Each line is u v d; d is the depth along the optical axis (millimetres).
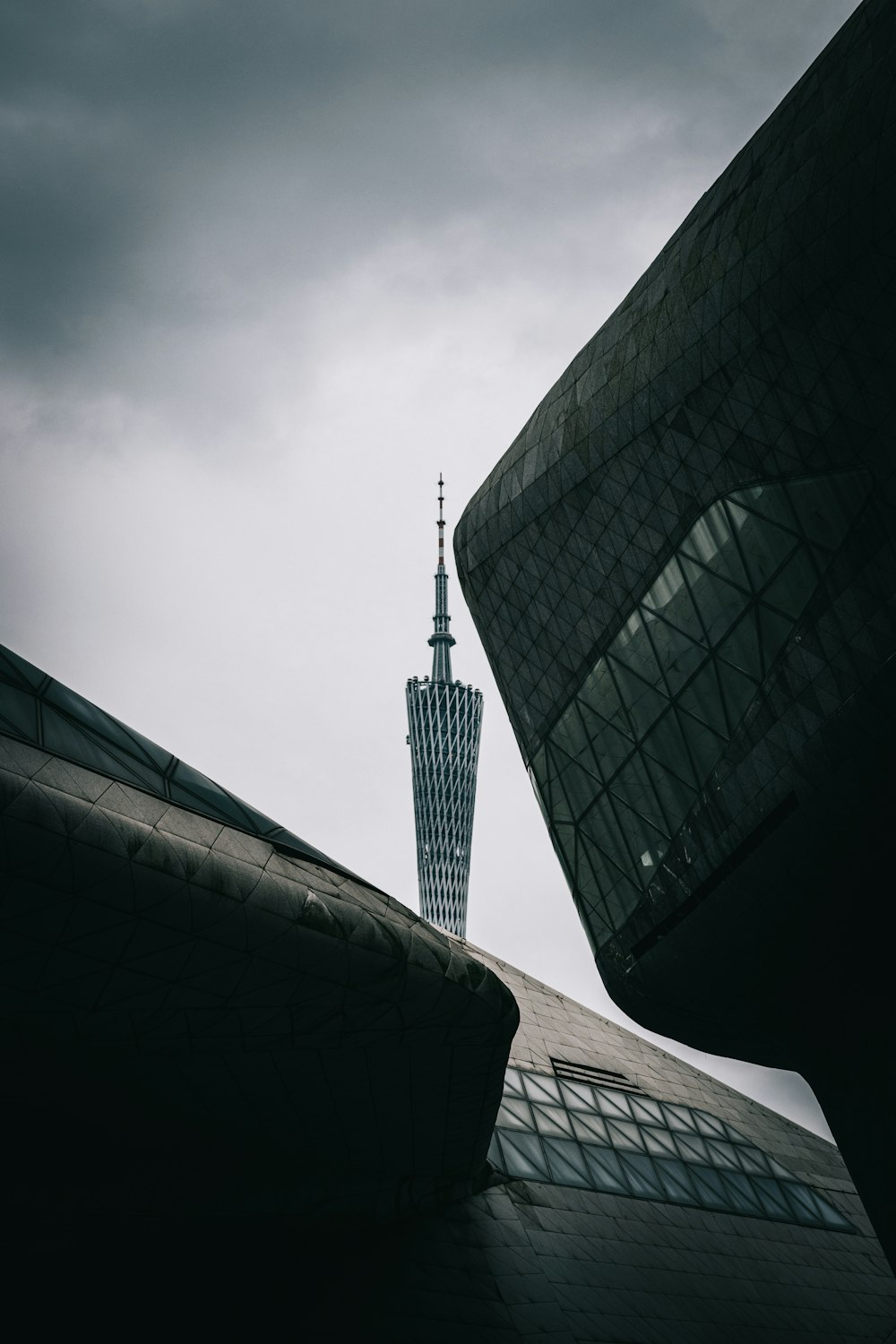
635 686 32500
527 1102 40094
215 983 15945
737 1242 37750
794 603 26906
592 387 31016
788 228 23484
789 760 27922
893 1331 36562
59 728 14844
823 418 24906
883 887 28453
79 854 12891
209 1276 21906
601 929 37094
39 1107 18188
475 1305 25484
